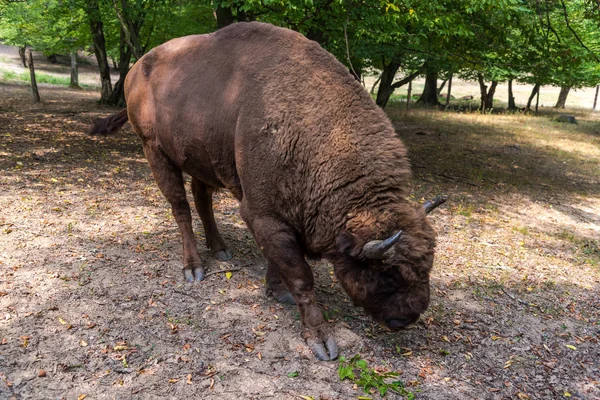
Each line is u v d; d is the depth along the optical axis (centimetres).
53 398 301
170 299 426
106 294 419
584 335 448
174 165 475
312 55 379
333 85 367
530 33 973
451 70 1512
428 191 917
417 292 329
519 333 439
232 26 417
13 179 723
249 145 371
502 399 348
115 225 579
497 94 4094
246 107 377
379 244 308
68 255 483
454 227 722
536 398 354
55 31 2022
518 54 1039
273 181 365
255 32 402
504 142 1603
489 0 797
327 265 534
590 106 3622
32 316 377
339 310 441
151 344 362
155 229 580
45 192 677
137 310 402
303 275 377
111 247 514
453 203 852
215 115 396
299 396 324
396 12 805
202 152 416
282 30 396
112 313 394
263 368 350
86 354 343
